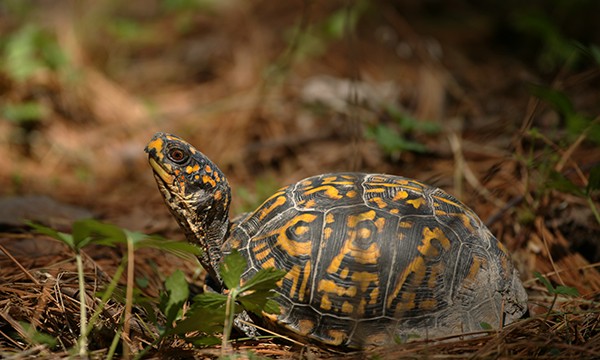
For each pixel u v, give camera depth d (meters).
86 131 10.38
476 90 11.20
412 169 8.36
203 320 4.16
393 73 11.69
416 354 4.42
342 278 4.74
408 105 10.48
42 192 8.50
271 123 10.34
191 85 12.19
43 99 10.48
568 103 5.79
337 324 4.70
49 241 6.42
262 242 4.99
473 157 8.31
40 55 10.88
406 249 4.77
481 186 7.14
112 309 4.89
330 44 12.76
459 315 4.72
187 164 5.06
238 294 4.32
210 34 14.15
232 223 5.40
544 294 5.75
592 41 12.30
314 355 4.65
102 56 12.57
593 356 4.30
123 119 10.66
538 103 7.22
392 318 4.70
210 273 5.21
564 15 12.86
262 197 7.72
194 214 5.14
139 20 15.58
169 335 4.48
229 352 4.48
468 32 13.85
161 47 14.01
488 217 6.87
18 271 5.63
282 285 4.80
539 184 6.63
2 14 13.60
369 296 4.71
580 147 8.13
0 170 9.14
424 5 14.97
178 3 14.32
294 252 4.83
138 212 7.71
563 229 6.61
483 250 4.96
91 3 13.95
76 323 4.72
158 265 6.27
